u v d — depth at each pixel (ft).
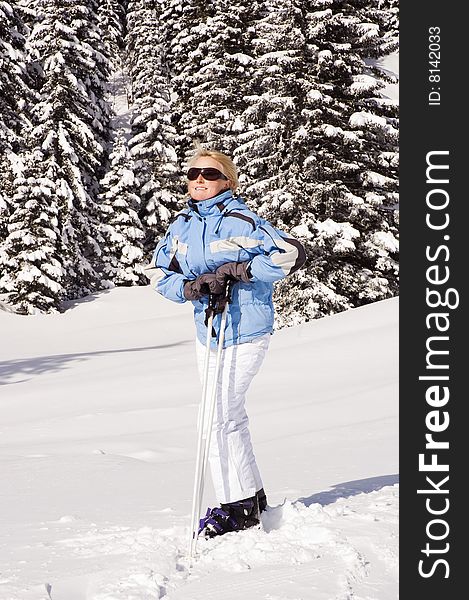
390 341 47.75
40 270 110.22
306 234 77.36
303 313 79.36
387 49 85.10
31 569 9.33
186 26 143.64
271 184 83.30
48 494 16.26
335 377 39.50
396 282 82.74
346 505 11.78
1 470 19.94
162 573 8.87
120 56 212.02
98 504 14.69
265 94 84.23
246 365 11.25
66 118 122.21
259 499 11.46
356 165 80.74
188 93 141.79
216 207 11.39
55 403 40.16
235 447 11.12
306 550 9.30
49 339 99.09
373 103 83.41
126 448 24.09
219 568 9.11
